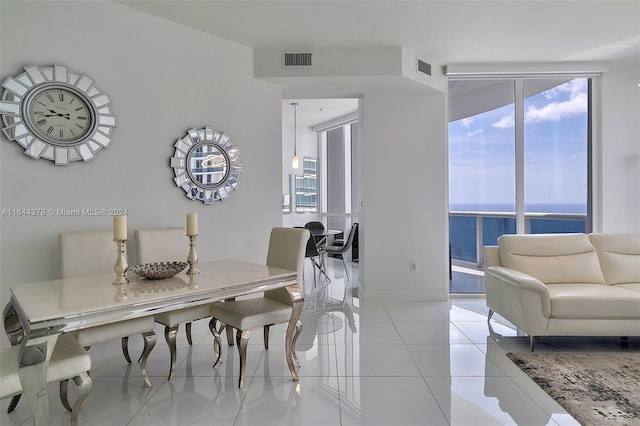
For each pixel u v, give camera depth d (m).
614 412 2.03
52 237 2.66
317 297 4.71
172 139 3.28
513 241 3.52
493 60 4.32
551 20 3.40
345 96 4.62
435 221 4.50
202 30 3.46
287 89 4.28
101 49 2.88
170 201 3.28
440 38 3.74
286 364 2.71
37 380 1.54
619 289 3.05
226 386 2.38
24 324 1.61
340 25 3.43
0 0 2.46
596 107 4.51
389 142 4.50
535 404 2.13
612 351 2.92
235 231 3.72
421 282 4.52
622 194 4.46
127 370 2.62
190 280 2.23
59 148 2.65
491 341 3.16
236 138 3.72
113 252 2.63
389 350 2.97
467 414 2.05
